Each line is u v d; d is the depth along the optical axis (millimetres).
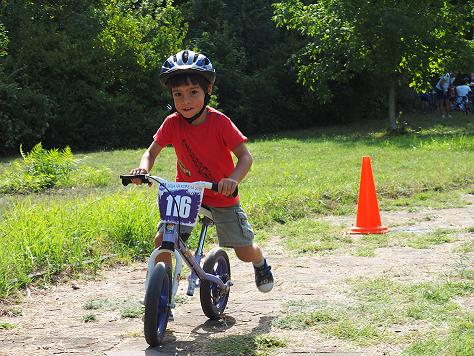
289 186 12680
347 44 26859
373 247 8312
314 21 27109
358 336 5152
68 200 10758
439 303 5875
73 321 5816
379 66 26578
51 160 14711
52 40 26375
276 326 5500
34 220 8156
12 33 26359
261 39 33719
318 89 28078
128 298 6465
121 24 28422
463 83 37906
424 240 8531
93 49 26922
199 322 5703
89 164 18688
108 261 7734
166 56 28828
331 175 14133
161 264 5059
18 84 25203
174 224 5094
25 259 7234
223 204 5457
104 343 5258
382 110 36500
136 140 27688
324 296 6273
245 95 31922
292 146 22719
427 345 4859
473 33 34656
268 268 5945
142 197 9828
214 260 5711
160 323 5160
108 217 8688
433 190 12586
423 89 27609
